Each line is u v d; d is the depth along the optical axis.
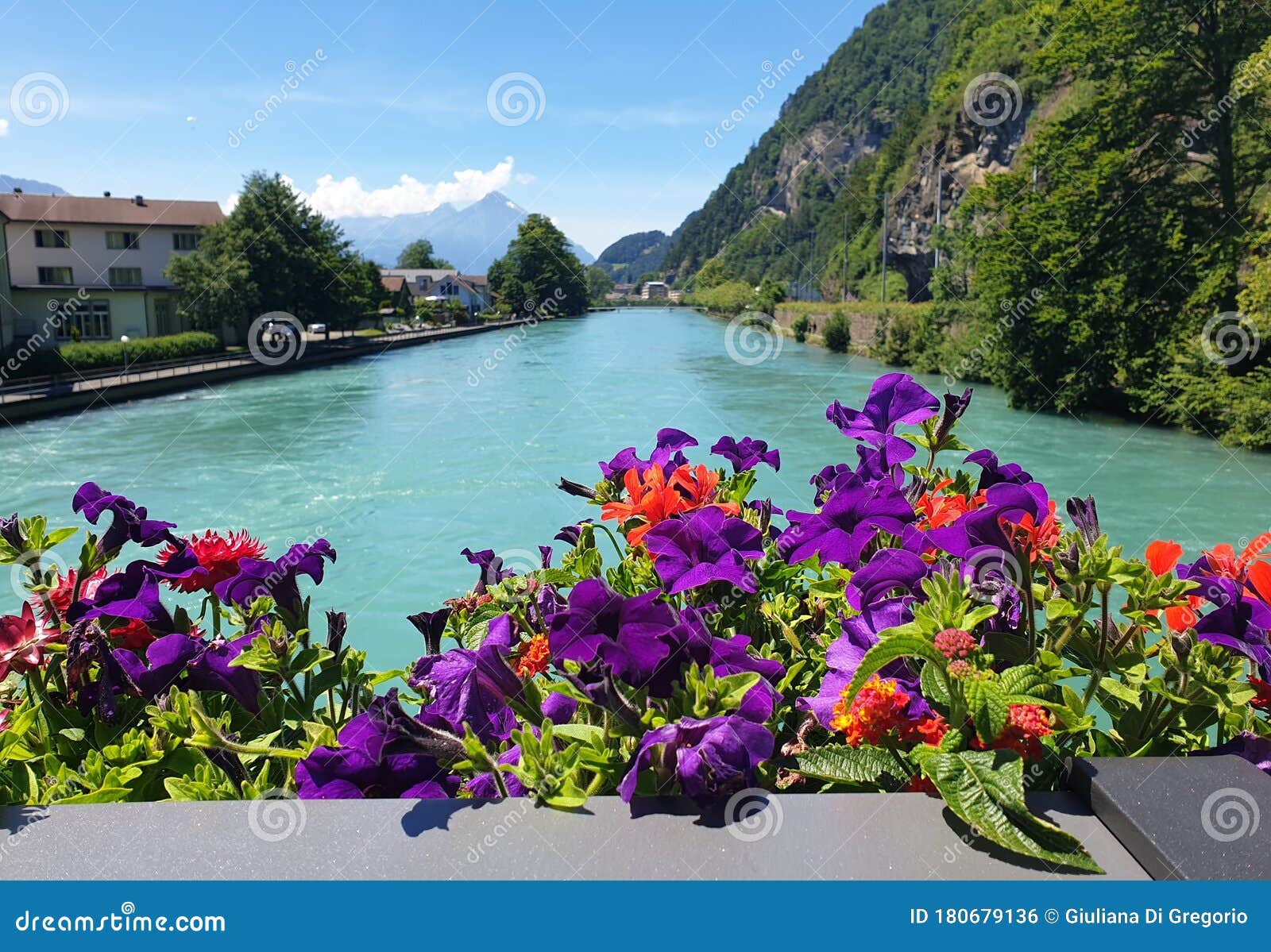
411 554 13.05
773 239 107.19
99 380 32.69
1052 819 0.99
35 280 49.44
